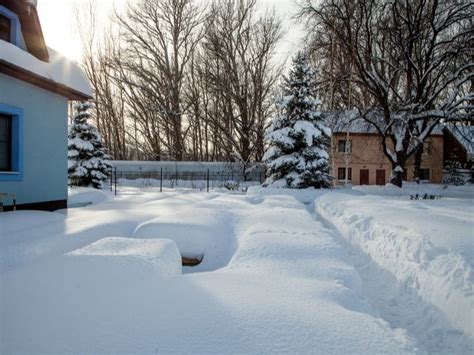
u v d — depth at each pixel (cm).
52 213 802
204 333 223
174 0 3319
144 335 220
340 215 925
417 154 2778
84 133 2150
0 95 769
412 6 2253
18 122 823
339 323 244
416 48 2389
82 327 230
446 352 309
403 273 456
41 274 332
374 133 3198
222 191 2097
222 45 3189
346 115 2386
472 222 568
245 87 3173
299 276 369
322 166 1970
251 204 1062
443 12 2155
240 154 3170
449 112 2064
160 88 3447
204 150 3819
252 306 264
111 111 3681
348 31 2177
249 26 3200
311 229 625
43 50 925
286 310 260
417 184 2644
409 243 498
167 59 3438
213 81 3238
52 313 252
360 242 673
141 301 273
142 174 3023
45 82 855
